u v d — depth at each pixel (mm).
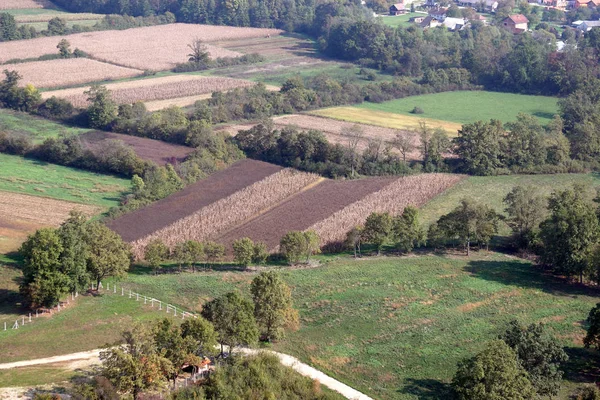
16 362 107188
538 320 129250
